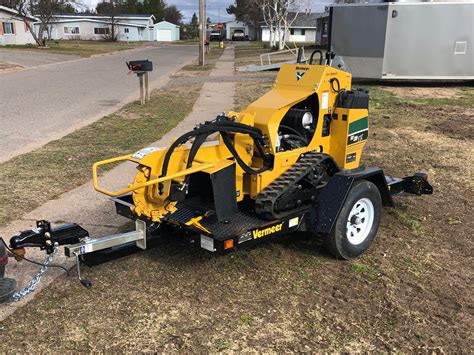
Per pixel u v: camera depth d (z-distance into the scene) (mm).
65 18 69812
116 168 7250
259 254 4555
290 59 28031
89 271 4199
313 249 4691
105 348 3219
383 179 4660
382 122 10867
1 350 3191
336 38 16656
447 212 5742
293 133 4629
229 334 3375
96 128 10180
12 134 9570
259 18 57312
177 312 3629
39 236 3590
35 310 3633
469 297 3916
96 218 5332
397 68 16125
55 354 3160
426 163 7734
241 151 4215
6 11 41250
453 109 12461
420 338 3387
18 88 16500
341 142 4859
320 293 3920
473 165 7621
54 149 8352
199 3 26656
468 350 3273
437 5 15320
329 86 4699
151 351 3189
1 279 3539
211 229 3867
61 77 20219
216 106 13094
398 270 4332
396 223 5391
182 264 4340
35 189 6262
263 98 4547
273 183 4191
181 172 3639
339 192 4246
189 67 26547
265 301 3789
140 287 3961
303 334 3396
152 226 4066
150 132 9773
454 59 15898
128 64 13156
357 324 3525
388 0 15797
